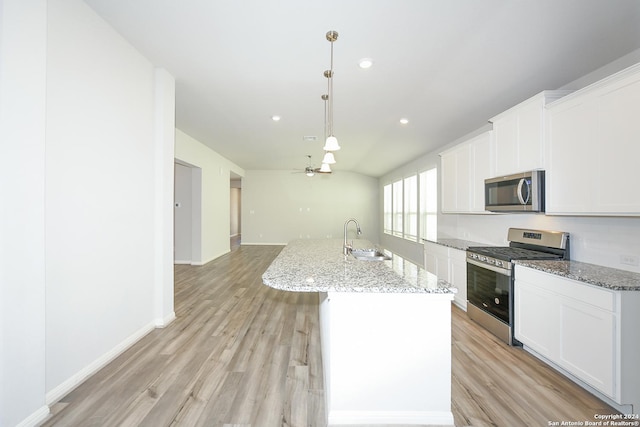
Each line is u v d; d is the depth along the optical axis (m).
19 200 1.58
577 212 2.19
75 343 2.05
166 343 2.73
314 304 3.88
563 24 1.99
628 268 2.15
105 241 2.35
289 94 3.49
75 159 2.05
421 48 2.46
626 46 2.16
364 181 9.88
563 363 2.10
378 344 1.70
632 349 1.73
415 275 1.87
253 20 2.17
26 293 1.62
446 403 1.70
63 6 1.93
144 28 2.34
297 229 9.83
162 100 3.01
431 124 4.28
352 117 4.24
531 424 1.71
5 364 1.53
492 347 2.67
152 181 3.02
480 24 2.11
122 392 1.99
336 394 1.70
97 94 2.24
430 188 5.90
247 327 3.12
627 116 1.83
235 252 8.26
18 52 1.57
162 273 3.09
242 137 5.59
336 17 2.11
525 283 2.49
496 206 3.06
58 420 1.72
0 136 1.50
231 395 1.97
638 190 1.77
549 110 2.45
